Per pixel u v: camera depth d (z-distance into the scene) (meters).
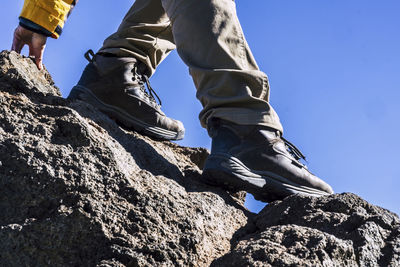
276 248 2.04
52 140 2.39
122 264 2.03
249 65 2.72
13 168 2.23
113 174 2.31
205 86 2.71
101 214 2.14
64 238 2.10
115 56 3.10
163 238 2.14
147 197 2.26
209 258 2.20
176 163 3.05
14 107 2.51
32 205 2.18
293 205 2.46
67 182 2.21
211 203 2.48
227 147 2.63
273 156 2.66
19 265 2.07
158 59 3.26
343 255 2.02
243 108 2.65
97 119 2.84
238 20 2.76
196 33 2.69
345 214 2.31
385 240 2.16
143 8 3.17
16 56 3.05
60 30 3.06
